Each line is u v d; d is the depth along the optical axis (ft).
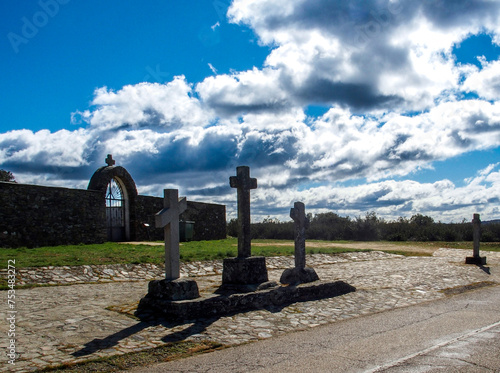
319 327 25.46
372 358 18.94
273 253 60.59
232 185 34.86
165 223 27.81
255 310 28.81
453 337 22.67
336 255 66.64
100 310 27.02
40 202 61.77
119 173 76.89
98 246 63.16
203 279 41.27
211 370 17.63
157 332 22.91
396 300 34.42
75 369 17.49
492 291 40.34
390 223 127.13
